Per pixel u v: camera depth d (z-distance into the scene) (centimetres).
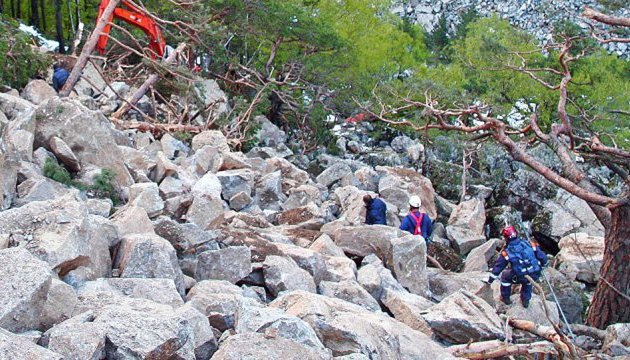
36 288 563
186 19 2245
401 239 1095
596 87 2572
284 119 2597
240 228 1126
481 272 1212
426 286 1075
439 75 2819
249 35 2509
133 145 1561
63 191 1020
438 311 902
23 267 576
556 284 1223
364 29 2847
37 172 1042
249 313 643
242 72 2570
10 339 494
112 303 629
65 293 615
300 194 1463
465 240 1495
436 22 6512
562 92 1246
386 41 2872
